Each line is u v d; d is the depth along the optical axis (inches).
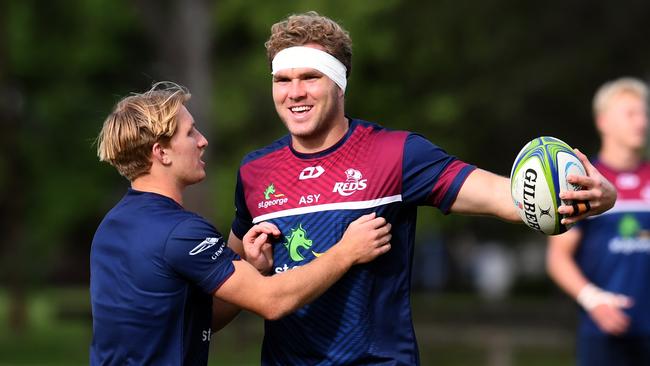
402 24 2861.7
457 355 2316.7
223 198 2827.3
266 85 2876.5
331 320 619.2
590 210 580.4
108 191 3432.6
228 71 2940.5
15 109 3100.4
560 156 582.9
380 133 635.5
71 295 5260.8
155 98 618.8
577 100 2987.2
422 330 3181.6
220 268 596.7
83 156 3161.9
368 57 2778.1
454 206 618.8
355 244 597.9
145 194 617.3
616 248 962.1
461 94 2962.6
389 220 624.4
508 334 3009.4
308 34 617.9
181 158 621.6
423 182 618.5
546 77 2886.3
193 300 608.7
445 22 2864.2
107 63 3110.2
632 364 968.3
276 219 636.7
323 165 630.5
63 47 3088.1
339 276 598.9
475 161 3157.0
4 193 3134.8
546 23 2888.8
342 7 2689.5
